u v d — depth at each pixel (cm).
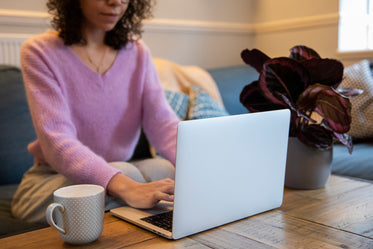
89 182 107
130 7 151
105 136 147
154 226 83
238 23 354
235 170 87
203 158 79
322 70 111
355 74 249
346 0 298
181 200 77
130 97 153
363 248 75
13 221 129
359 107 243
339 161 198
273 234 82
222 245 76
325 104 107
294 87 113
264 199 96
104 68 147
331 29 304
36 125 125
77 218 74
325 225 87
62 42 140
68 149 114
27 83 130
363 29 305
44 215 124
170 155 139
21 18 240
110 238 80
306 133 115
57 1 138
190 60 323
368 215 93
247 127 88
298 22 325
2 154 184
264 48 359
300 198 108
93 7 132
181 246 76
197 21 324
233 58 353
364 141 248
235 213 89
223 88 262
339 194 111
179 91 238
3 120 186
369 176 177
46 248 75
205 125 78
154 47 301
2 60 226
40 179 137
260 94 119
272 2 347
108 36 148
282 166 99
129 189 100
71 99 140
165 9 303
